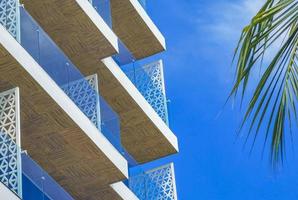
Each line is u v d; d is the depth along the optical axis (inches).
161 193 880.9
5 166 564.7
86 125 740.7
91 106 769.6
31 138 735.1
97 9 903.7
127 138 962.7
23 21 679.1
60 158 768.9
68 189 818.2
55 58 714.8
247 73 197.9
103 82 897.5
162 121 967.0
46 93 679.7
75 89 749.3
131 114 930.1
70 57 869.8
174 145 983.6
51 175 796.6
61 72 722.8
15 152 568.7
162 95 980.6
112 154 783.7
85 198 827.4
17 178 557.6
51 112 704.4
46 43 700.7
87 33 844.0
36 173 609.3
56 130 728.3
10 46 631.8
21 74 653.3
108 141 783.7
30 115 705.0
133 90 920.3
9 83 660.1
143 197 860.6
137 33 1032.2
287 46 198.1
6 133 581.0
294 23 197.9
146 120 937.5
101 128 775.7
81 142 747.4
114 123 808.3
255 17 197.2
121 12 1001.5
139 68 973.2
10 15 657.0
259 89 196.7
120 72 907.4
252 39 198.1
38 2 809.5
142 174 868.6
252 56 197.8
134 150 984.3
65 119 715.4
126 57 967.0
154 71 988.6
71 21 831.1
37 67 669.3
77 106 730.8
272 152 195.0
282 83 196.9
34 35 686.5
